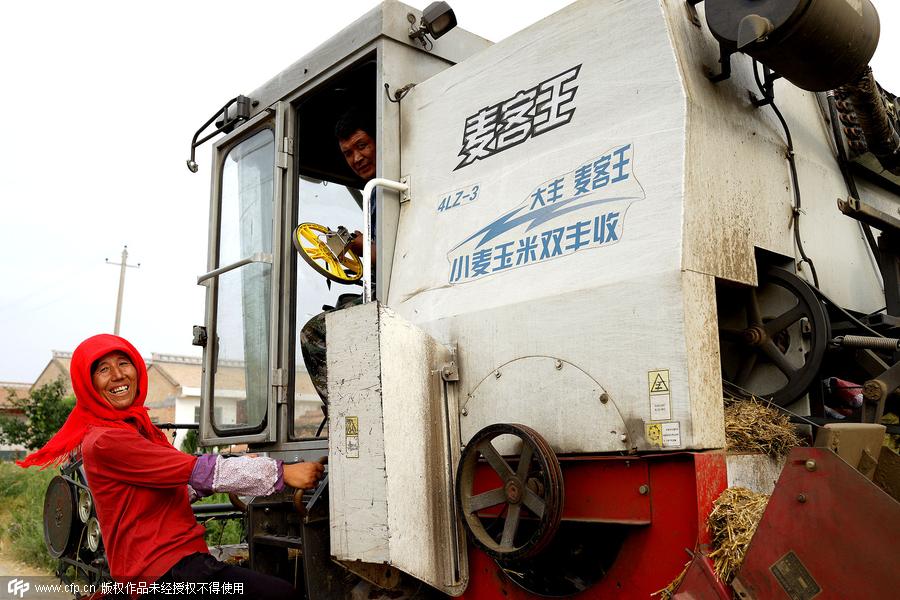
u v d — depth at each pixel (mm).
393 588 2598
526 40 2750
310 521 2703
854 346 2375
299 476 2691
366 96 4102
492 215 2645
